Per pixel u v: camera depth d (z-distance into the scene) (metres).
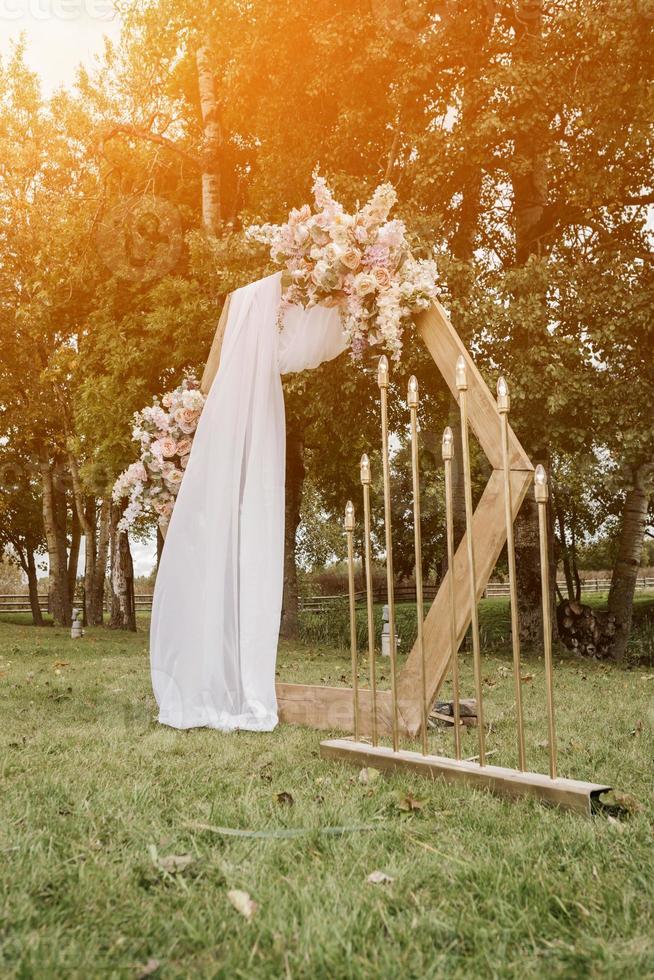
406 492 22.31
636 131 11.10
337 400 12.94
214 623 5.47
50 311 16.42
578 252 13.25
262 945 1.92
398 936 1.95
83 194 17.28
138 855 2.52
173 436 6.52
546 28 11.38
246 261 12.79
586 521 17.08
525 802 3.18
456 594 4.61
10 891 2.18
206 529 5.76
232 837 2.75
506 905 2.10
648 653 14.16
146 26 14.91
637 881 2.30
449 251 12.84
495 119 10.48
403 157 12.14
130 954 1.86
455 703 3.71
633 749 4.30
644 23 10.09
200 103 15.74
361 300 4.86
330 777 3.68
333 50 11.05
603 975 1.76
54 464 26.05
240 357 5.91
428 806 3.19
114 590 22.12
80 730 4.94
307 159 12.87
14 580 45.56
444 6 10.84
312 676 8.35
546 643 3.27
